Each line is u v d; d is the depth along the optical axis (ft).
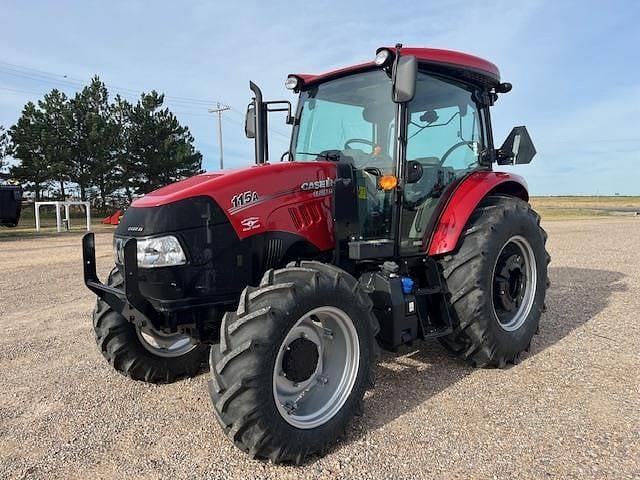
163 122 113.80
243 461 8.84
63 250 42.19
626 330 15.89
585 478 8.02
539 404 10.73
